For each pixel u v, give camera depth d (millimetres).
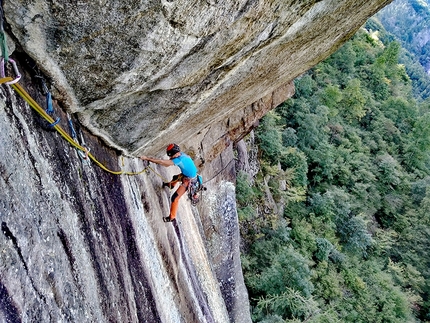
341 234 22406
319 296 17359
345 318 17188
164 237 5703
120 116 3605
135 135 4156
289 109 25234
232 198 12234
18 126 2285
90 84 2783
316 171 24203
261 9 2914
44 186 2447
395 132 35438
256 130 19781
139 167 5387
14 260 1947
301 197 20172
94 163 3607
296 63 5840
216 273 11359
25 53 2348
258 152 19609
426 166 35281
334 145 28031
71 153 3062
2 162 2018
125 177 4578
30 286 2043
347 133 30422
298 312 14352
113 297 3215
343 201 23109
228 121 9773
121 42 2428
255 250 16328
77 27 2217
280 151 20188
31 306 2012
